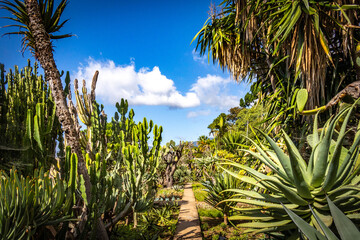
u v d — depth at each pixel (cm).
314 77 350
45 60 227
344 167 128
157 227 433
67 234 218
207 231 425
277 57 465
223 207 444
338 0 340
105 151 395
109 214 320
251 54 594
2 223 159
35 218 182
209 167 811
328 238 84
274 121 430
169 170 1098
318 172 127
